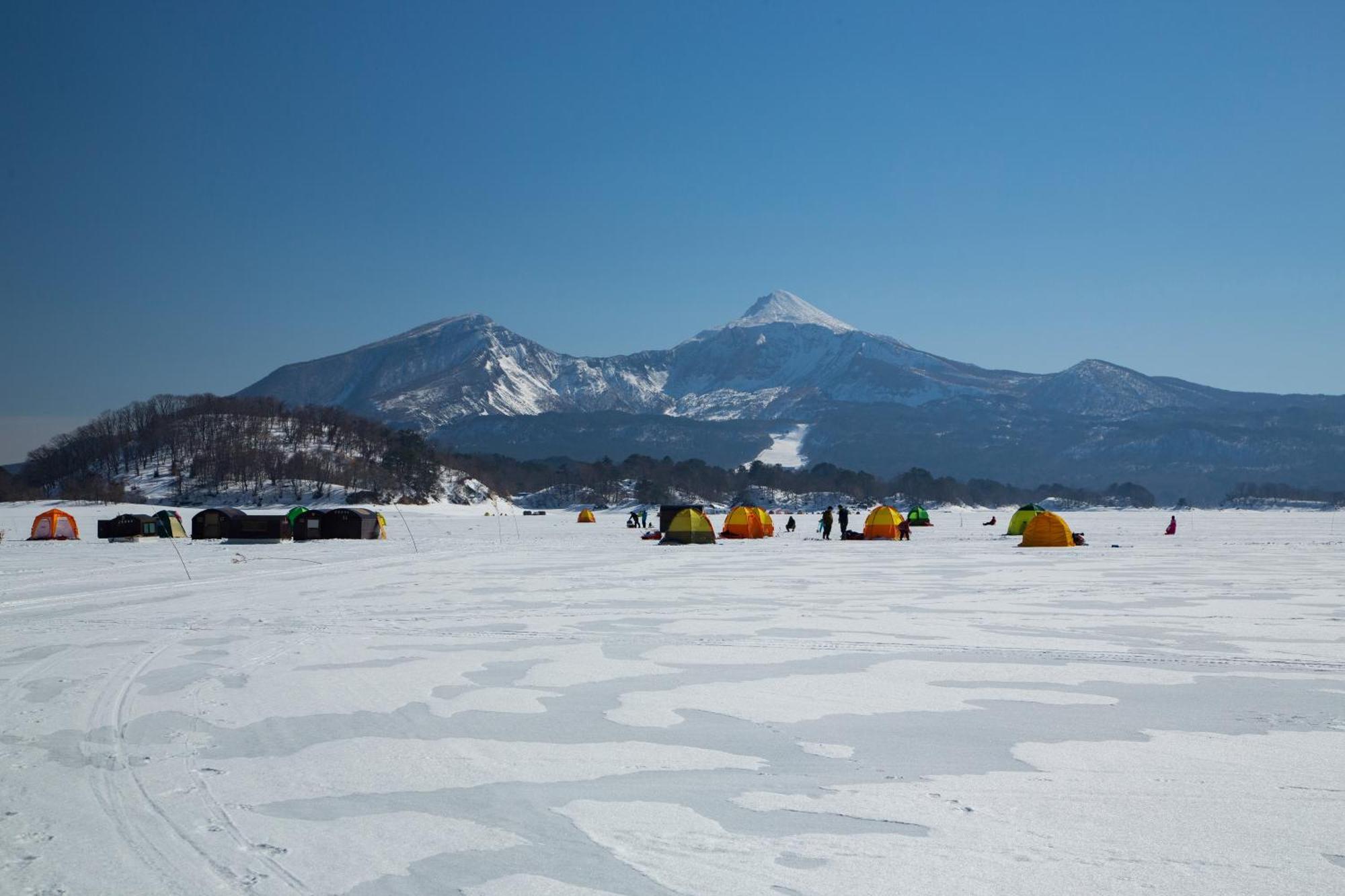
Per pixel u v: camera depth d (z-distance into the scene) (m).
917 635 15.44
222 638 15.34
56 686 11.50
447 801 7.27
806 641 14.89
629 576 27.62
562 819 6.85
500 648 14.31
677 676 12.12
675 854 6.18
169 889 5.69
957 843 6.34
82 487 132.50
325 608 19.55
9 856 6.18
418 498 147.25
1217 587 22.89
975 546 44.22
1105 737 9.00
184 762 8.29
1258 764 8.07
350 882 5.78
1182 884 5.66
